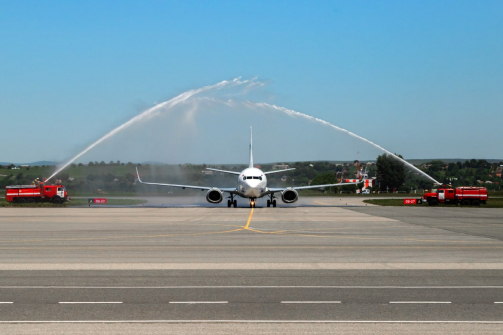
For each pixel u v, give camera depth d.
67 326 12.45
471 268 20.69
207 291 16.30
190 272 19.72
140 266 21.11
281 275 19.08
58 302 14.85
